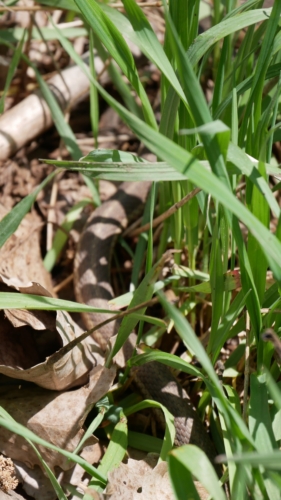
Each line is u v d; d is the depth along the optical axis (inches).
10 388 25.9
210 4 32.3
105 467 24.4
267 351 24.2
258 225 21.6
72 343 24.1
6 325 26.1
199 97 21.8
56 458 24.8
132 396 26.5
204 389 26.4
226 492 24.6
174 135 26.2
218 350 24.8
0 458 24.4
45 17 33.7
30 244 29.6
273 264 22.2
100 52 30.5
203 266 27.4
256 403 23.5
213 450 25.4
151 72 33.9
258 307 23.8
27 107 31.3
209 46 24.4
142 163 23.5
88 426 25.5
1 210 30.1
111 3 30.0
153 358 24.5
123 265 30.5
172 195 27.6
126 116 22.0
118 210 30.7
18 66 33.3
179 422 25.7
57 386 25.4
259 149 24.4
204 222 27.8
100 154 24.6
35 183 31.5
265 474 22.7
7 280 26.2
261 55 24.1
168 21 21.5
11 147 31.0
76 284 29.4
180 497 21.7
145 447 25.4
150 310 28.7
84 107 33.7
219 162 22.2
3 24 33.9
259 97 24.3
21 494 24.7
